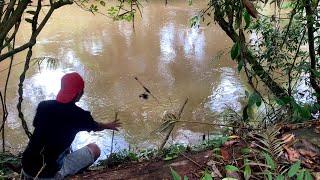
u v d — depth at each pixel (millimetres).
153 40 15492
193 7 19016
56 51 14492
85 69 13078
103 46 14961
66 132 3928
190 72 12844
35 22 4148
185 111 10453
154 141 8922
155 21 17438
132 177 3957
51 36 15922
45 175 3900
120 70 13062
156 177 3834
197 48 14672
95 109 10727
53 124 3875
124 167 4590
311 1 5629
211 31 16234
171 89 11750
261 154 3576
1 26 3637
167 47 14844
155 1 19734
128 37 15836
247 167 3355
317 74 5461
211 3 4895
